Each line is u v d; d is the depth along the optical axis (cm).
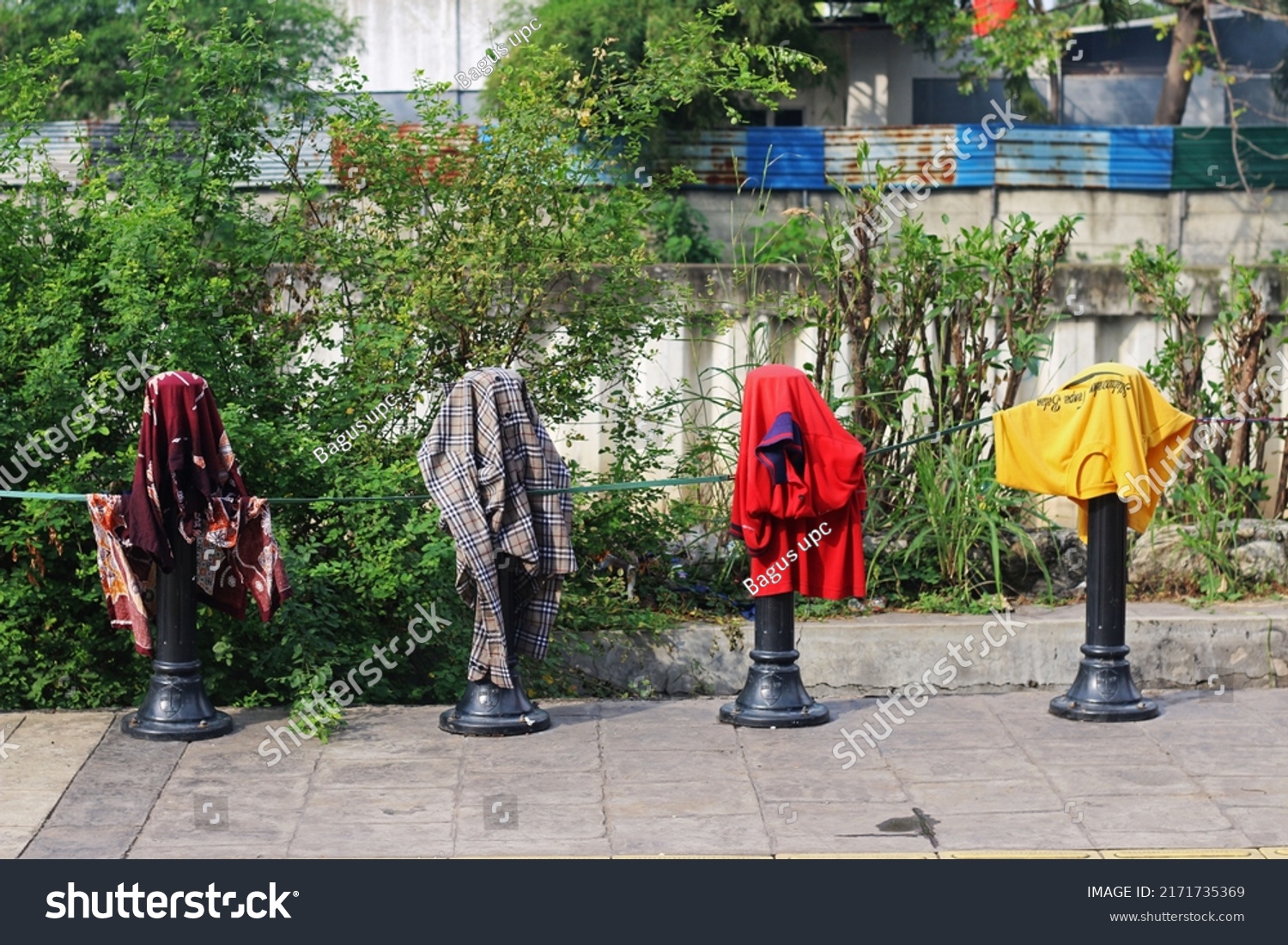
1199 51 1905
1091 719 661
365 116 754
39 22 1573
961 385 830
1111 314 894
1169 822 538
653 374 859
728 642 747
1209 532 812
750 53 805
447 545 682
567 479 641
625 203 769
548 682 733
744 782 581
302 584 671
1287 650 746
